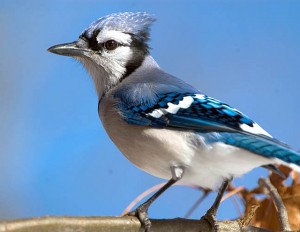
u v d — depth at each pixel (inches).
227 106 115.4
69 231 112.5
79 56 117.3
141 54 117.3
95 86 117.5
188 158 115.0
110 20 117.3
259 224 116.4
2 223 111.6
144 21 117.6
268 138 114.7
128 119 115.6
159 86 116.3
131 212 114.0
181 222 114.4
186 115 115.1
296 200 116.6
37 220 112.0
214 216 114.9
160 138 115.1
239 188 116.3
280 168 117.0
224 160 114.8
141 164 115.6
